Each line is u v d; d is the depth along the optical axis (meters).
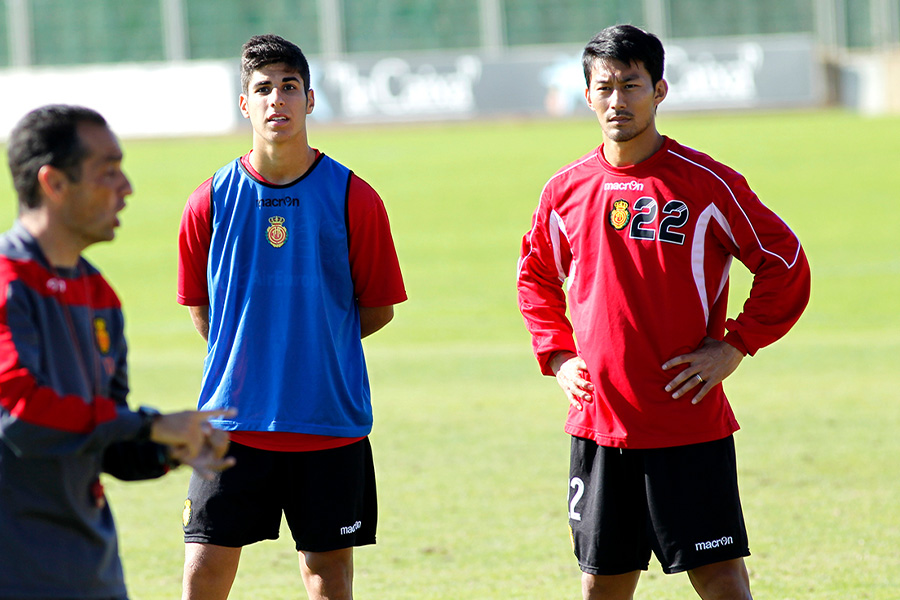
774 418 28.12
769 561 17.56
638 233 12.76
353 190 13.78
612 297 12.87
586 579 13.45
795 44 124.31
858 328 44.94
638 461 12.95
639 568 13.31
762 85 124.69
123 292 59.09
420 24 141.75
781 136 105.69
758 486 22.09
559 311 14.01
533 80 124.69
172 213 81.38
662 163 12.84
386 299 14.16
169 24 142.88
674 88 125.12
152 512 21.66
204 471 9.52
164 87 121.62
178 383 34.84
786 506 20.67
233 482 13.50
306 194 13.66
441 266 63.25
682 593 16.66
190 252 14.11
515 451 25.64
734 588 12.80
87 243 9.42
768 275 12.75
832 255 62.44
